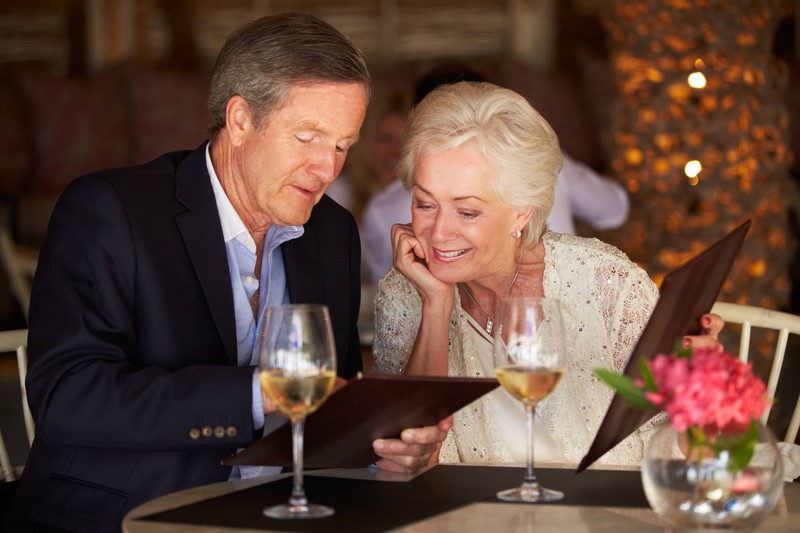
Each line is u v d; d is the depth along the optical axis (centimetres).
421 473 238
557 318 211
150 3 782
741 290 430
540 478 232
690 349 186
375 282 502
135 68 742
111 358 243
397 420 222
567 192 473
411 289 308
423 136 269
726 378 175
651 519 198
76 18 775
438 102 270
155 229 256
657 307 201
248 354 275
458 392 216
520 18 789
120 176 262
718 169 419
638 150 423
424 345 288
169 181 266
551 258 298
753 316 328
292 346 195
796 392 594
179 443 233
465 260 278
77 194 256
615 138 432
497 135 266
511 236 285
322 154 254
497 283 295
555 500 211
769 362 441
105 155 729
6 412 598
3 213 700
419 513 202
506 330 211
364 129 630
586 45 796
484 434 295
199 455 252
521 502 210
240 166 263
